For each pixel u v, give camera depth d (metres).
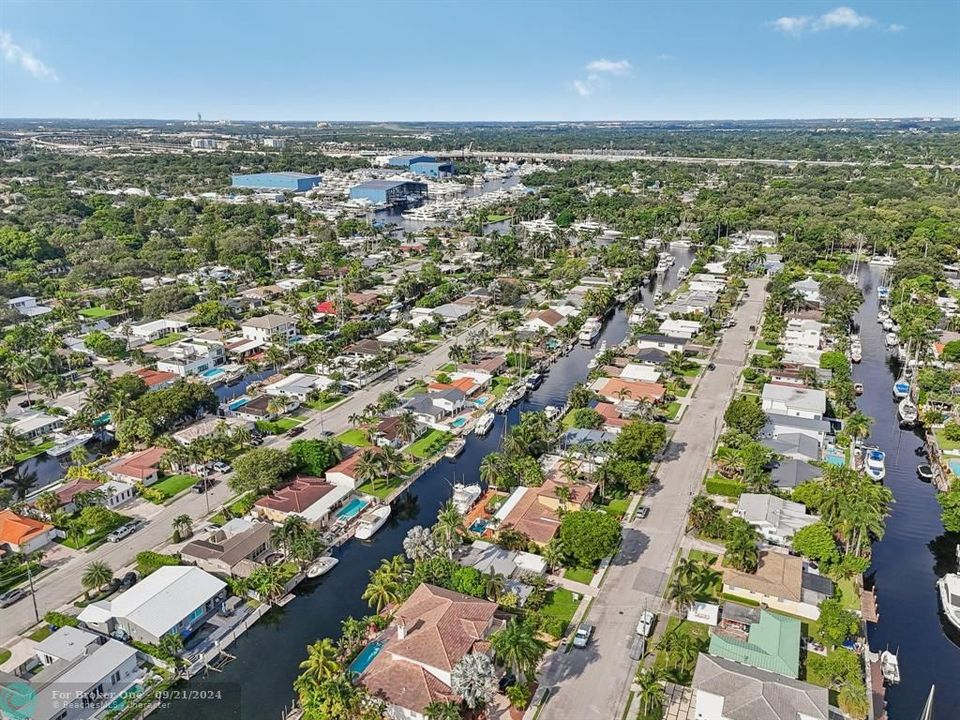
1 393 192.50
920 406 198.25
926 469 167.88
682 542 135.38
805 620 115.38
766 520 135.50
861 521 125.31
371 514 145.88
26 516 142.50
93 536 137.00
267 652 110.31
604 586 122.81
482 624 105.44
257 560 129.38
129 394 191.50
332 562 130.25
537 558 127.00
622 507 147.75
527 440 162.50
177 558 126.44
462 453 176.62
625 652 107.62
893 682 105.12
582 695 99.56
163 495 151.25
